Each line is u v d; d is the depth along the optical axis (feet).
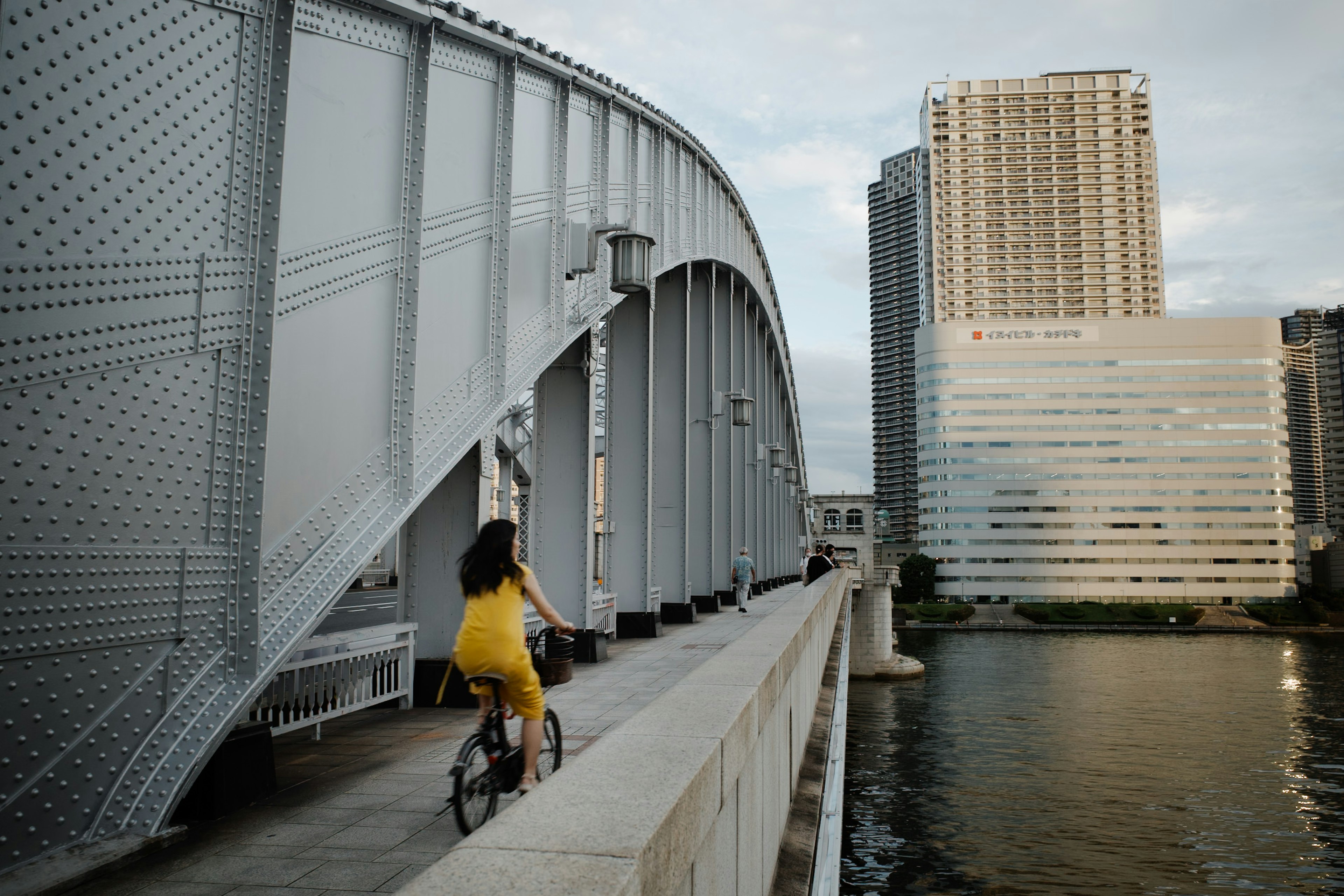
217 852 14.25
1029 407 375.86
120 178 13.26
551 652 17.38
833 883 11.21
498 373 25.52
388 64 20.57
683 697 10.66
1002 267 527.40
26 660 12.03
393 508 19.90
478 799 14.62
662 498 58.80
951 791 100.73
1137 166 522.88
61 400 12.38
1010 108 531.09
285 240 16.87
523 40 26.78
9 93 11.65
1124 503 367.45
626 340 50.65
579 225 31.71
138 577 13.58
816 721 27.73
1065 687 182.60
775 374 126.93
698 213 61.87
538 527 39.11
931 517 385.29
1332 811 92.22
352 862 13.89
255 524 15.51
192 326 14.56
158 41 13.93
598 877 4.62
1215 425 367.45
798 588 119.03
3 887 11.46
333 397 18.16
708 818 7.50
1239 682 190.60
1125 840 82.38
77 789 12.80
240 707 14.84
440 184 22.91
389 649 26.53
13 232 11.69
